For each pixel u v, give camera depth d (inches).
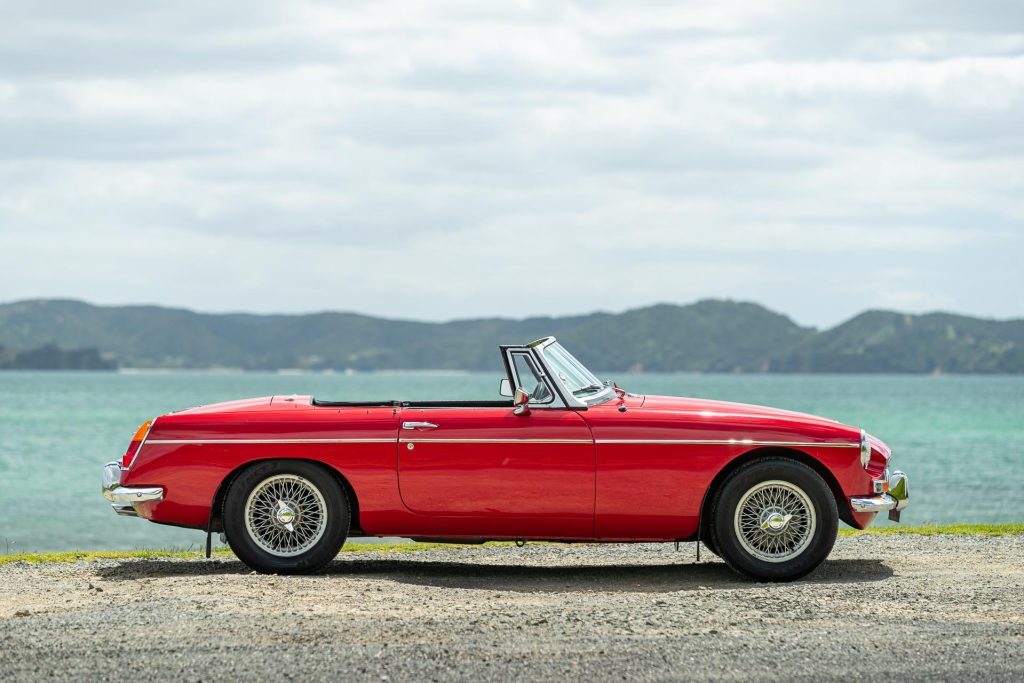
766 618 391.2
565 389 494.0
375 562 547.5
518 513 488.7
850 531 687.7
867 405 7263.8
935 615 397.7
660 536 492.1
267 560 490.3
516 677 315.3
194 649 343.0
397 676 315.6
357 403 518.9
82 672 319.3
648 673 319.6
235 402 530.0
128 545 1429.6
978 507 1610.5
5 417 5388.8
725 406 514.0
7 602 431.8
